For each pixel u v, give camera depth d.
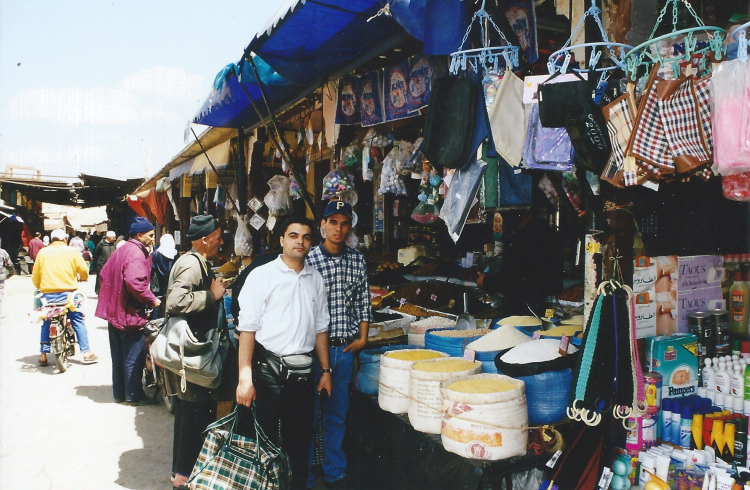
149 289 5.30
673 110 1.80
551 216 4.05
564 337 2.58
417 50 3.91
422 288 4.81
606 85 2.13
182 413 3.17
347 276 3.34
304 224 2.84
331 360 3.27
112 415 4.79
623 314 2.17
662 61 2.02
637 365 2.20
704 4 2.75
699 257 2.76
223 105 5.71
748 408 2.46
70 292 6.45
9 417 4.73
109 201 23.86
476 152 2.40
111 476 3.54
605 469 2.34
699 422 2.48
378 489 3.15
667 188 2.56
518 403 2.36
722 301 2.87
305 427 2.83
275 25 3.20
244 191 7.14
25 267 20.92
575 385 2.16
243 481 2.54
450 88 2.44
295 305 2.81
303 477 2.84
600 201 2.42
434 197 3.81
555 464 2.36
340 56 4.00
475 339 3.28
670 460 2.39
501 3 2.98
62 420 4.66
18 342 8.09
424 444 2.68
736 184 1.85
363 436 3.36
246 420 2.66
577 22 2.64
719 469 2.26
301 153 6.77
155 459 3.83
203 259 3.26
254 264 3.25
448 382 2.64
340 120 4.55
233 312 3.29
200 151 9.45
